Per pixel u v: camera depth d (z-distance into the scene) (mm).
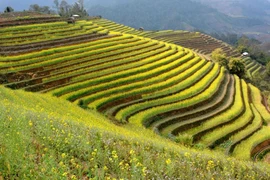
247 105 51719
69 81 45188
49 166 8617
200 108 44312
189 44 135375
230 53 140500
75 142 11516
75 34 69062
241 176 14859
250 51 151125
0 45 53406
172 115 40625
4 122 11477
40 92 39688
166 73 54094
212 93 50125
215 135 37531
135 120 36250
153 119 38188
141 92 44969
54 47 57188
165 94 45938
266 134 40062
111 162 10750
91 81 44688
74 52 55938
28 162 8703
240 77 78125
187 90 48938
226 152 33875
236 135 39062
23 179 7922
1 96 23031
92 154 10336
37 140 11289
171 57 63188
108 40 68000
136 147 14281
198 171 13188
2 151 8758
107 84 44719
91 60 53906
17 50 52969
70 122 16172
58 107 28250
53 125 13578
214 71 63469
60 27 73750
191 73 57719
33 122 13562
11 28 63750
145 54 62062
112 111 38062
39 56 51625
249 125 43312
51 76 45062
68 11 140875
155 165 11781
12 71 44188
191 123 39406
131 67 53812
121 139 15680
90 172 9328
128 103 41594
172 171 11312
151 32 146125
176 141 30281
